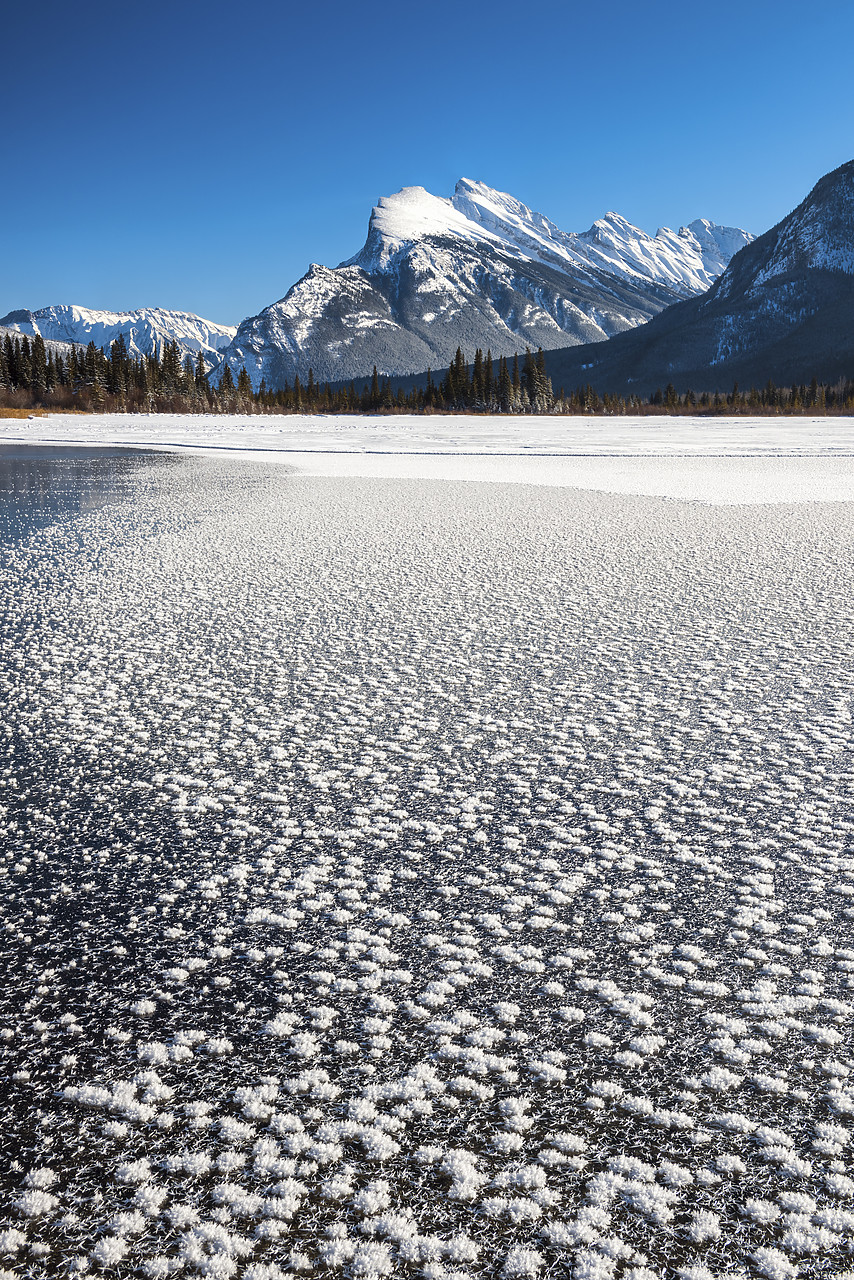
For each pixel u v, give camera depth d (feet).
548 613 28.68
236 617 27.89
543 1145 7.29
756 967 10.04
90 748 16.99
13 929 10.75
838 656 23.66
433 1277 6.08
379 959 10.12
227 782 15.40
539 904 11.45
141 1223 6.51
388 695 20.54
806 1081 8.12
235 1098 7.82
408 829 13.66
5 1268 6.14
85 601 29.94
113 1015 9.07
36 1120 7.57
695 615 28.40
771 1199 6.78
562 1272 6.12
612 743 17.54
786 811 14.37
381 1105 7.77
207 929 10.75
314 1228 6.47
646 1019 9.02
